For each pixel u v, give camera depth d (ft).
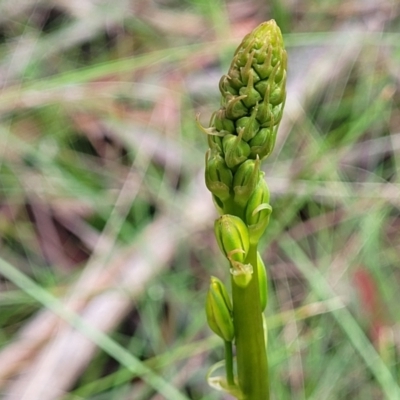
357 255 1.42
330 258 1.43
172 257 1.47
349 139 1.57
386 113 1.65
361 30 1.88
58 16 2.11
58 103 1.73
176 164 1.65
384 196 1.49
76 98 1.73
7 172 1.61
